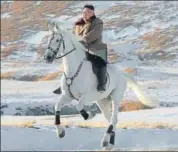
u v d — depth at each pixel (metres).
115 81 12.73
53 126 15.41
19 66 53.25
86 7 12.28
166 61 38.72
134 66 40.50
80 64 11.69
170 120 21.45
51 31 11.75
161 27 49.19
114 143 12.16
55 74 46.88
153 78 35.31
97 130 13.14
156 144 12.52
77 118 24.34
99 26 12.23
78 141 12.01
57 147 11.44
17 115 30.06
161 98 28.70
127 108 28.67
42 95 35.19
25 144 10.95
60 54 11.59
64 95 11.65
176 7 53.03
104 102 13.08
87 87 11.70
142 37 49.72
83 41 12.09
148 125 18.45
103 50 12.39
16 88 40.19
